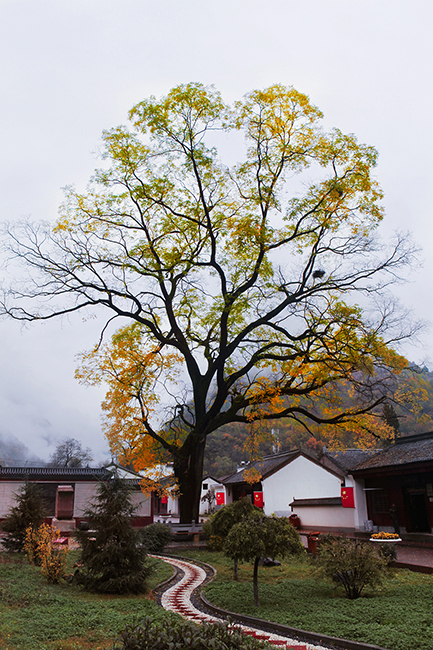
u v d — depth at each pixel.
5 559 13.71
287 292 23.06
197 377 23.53
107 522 12.07
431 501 19.86
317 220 22.58
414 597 9.84
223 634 4.97
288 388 22.73
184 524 21.72
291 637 8.01
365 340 20.86
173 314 23.86
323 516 26.95
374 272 21.98
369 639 7.23
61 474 27.00
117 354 22.11
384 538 14.77
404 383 21.30
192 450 22.73
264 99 21.16
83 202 22.08
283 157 22.17
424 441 22.39
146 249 22.94
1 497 25.73
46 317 21.86
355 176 20.88
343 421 22.39
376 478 23.36
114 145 21.61
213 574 14.69
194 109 21.38
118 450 22.44
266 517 10.99
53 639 7.02
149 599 11.20
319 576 12.58
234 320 25.03
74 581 11.73
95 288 22.23
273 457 35.69
